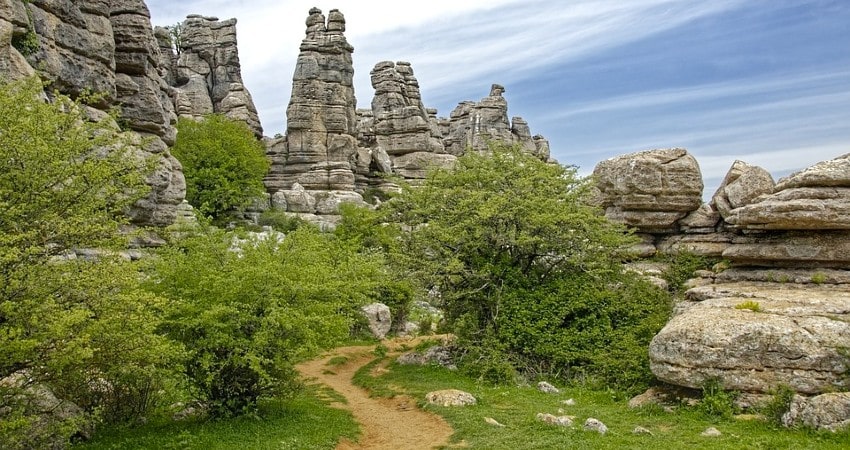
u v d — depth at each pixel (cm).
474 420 1620
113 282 1165
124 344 1162
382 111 8694
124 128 2841
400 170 7844
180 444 1345
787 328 1606
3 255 1003
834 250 2147
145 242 2703
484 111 9881
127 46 2895
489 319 2417
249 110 7900
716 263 2806
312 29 7194
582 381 2091
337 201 6488
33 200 1130
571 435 1440
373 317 3294
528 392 1975
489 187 2589
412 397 1969
